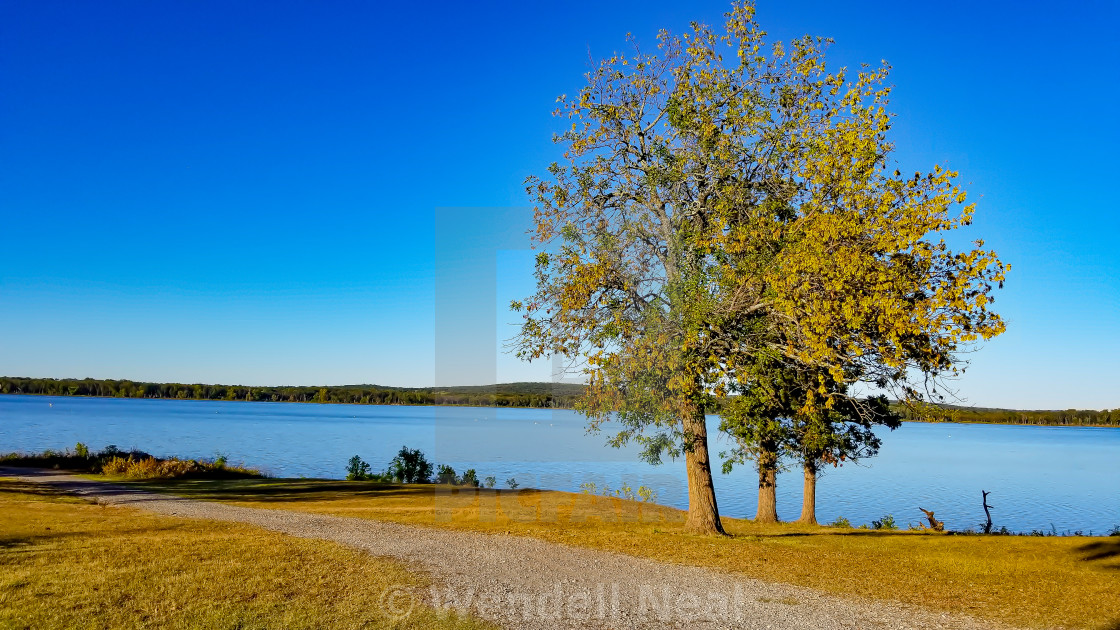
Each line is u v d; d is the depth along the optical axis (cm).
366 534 1627
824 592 1098
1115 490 5416
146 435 8262
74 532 1605
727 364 1551
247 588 1059
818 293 1312
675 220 1702
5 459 3653
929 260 1239
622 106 1800
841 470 6869
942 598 1062
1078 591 1110
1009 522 3669
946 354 1324
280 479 3294
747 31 1684
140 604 962
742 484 5322
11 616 898
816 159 1408
